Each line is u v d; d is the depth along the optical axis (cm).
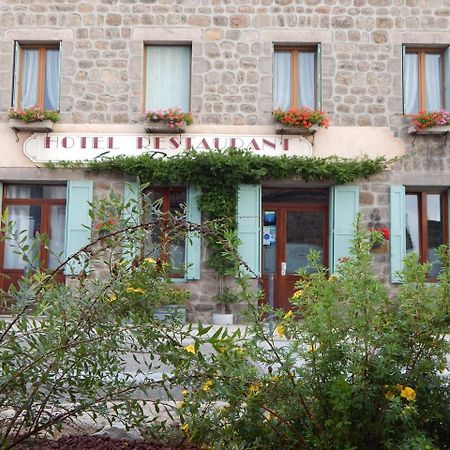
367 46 1212
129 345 247
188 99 1216
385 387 247
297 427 259
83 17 1208
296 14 1214
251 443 251
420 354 258
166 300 258
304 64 1235
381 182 1188
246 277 269
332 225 1177
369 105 1202
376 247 1165
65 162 1164
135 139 1185
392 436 249
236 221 1150
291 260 1213
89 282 245
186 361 240
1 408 242
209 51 1205
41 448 285
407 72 1237
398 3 1217
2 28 1202
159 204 263
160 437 272
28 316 233
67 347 229
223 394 238
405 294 263
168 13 1209
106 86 1196
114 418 264
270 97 1199
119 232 248
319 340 259
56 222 1209
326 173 1152
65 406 263
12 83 1197
